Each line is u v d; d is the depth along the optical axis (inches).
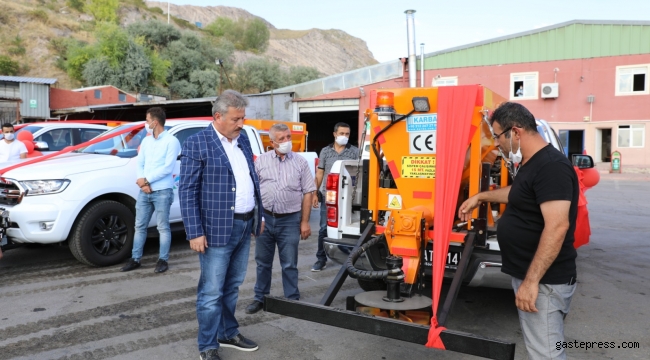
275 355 150.1
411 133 159.2
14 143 348.5
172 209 274.4
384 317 122.7
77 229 233.3
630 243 320.5
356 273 136.1
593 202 548.1
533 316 107.0
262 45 5679.1
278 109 1165.7
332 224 185.3
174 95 2477.9
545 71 1077.1
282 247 187.9
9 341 156.3
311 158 376.8
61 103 1407.5
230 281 152.0
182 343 157.2
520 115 109.3
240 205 145.7
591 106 1054.4
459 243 158.2
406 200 162.6
